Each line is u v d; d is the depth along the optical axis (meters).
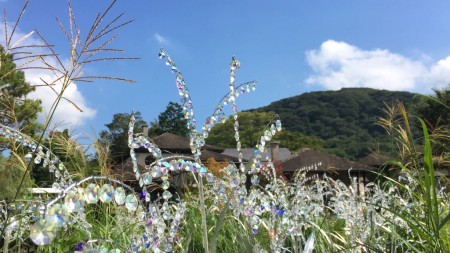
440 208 3.87
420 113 19.83
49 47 2.16
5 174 3.76
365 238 3.32
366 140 103.12
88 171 4.89
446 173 4.27
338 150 101.94
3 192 3.56
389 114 4.23
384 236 3.62
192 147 1.83
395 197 3.86
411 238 3.59
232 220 3.95
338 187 3.88
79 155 4.91
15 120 2.62
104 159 5.12
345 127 108.62
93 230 3.54
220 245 3.94
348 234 3.43
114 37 2.15
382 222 3.73
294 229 2.11
